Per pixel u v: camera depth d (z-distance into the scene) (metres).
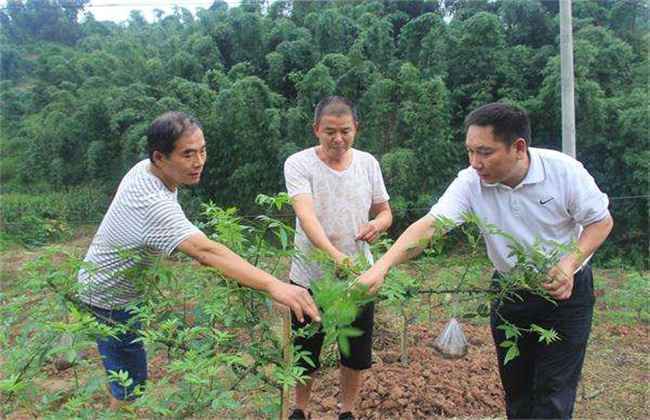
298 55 12.48
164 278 2.13
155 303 2.34
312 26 13.20
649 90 10.29
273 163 11.41
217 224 2.24
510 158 2.42
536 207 2.58
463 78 11.38
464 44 11.20
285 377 1.84
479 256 2.80
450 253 4.91
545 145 10.59
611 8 12.05
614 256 9.75
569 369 2.67
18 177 16.33
